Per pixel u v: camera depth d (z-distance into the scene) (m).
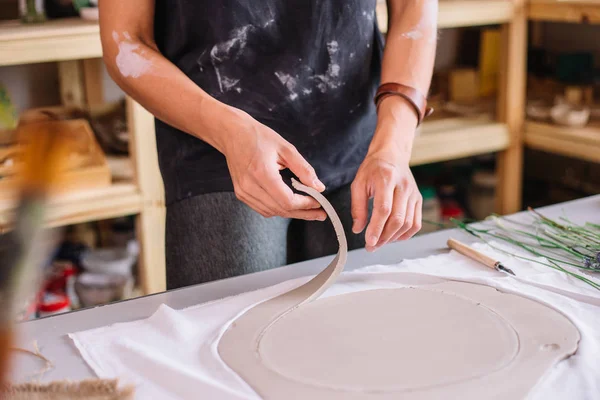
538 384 0.66
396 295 0.84
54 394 0.63
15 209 0.31
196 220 1.09
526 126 2.26
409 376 0.68
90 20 1.82
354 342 0.74
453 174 2.57
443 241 1.03
